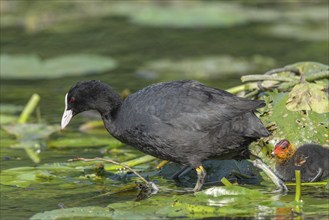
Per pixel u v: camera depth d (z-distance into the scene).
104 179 12.10
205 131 10.79
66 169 12.51
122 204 10.50
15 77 18.70
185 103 10.91
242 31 22.72
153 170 12.47
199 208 10.17
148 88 11.40
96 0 27.25
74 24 23.72
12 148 13.95
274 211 10.09
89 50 20.92
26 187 11.67
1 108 16.28
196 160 11.00
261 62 19.06
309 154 11.51
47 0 27.34
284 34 21.86
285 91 12.44
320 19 23.86
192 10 24.56
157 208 10.31
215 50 20.59
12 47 21.25
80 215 10.05
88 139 14.36
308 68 13.05
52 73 18.56
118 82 17.92
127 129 11.30
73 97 11.91
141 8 25.27
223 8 25.09
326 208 10.16
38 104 16.72
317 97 11.94
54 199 11.07
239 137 10.77
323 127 11.88
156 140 10.98
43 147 14.01
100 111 11.77
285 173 11.57
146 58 20.06
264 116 12.19
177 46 21.23
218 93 11.02
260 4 26.28
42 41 21.88
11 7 26.00
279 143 11.35
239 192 10.68
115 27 23.34
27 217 10.27
